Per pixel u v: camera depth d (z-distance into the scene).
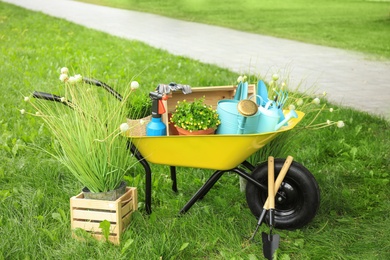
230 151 3.76
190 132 3.89
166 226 3.91
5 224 3.99
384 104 8.25
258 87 4.20
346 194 4.59
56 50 12.16
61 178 4.89
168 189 4.64
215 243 3.78
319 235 3.94
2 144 5.64
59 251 3.61
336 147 5.75
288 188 3.98
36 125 6.31
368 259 3.64
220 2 27.44
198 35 16.20
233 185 4.74
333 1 28.52
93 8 24.69
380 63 11.91
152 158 3.89
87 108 3.90
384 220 4.22
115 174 3.87
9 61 10.57
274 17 21.45
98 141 3.80
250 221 4.08
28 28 16.45
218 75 9.71
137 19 20.50
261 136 3.68
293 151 5.60
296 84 9.50
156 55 11.88
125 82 8.57
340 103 8.05
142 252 3.58
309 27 18.52
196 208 4.24
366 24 19.52
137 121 4.04
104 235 3.69
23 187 4.62
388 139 6.20
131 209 3.99
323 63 11.77
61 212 3.96
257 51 13.30
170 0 28.25
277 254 3.63
